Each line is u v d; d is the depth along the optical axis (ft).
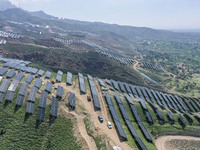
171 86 630.33
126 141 206.39
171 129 288.30
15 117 193.36
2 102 205.26
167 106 385.09
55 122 203.10
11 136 174.40
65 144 179.73
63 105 235.61
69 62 651.25
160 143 252.21
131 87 404.98
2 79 253.85
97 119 233.96
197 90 612.70
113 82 393.50
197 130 305.94
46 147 173.06
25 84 246.47
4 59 366.43
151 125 282.15
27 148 168.04
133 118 275.80
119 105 286.66
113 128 224.53
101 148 181.37
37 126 190.90
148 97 394.73
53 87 273.75
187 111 406.62
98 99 280.51
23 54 628.28
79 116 226.58
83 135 197.06
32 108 208.13
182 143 265.75
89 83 337.31
